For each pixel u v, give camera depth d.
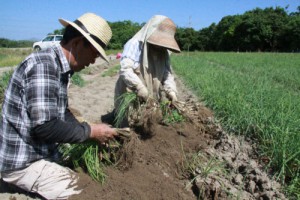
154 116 3.91
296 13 65.50
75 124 2.78
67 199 2.86
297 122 4.42
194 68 14.43
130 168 3.39
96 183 3.07
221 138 4.50
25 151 2.73
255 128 4.67
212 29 67.44
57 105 2.74
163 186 3.21
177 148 4.04
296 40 52.56
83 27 2.62
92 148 3.19
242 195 3.22
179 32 66.50
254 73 13.73
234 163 3.83
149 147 3.89
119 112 3.87
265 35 56.78
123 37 54.16
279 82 11.39
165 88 4.42
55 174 2.85
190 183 3.35
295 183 3.34
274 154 3.85
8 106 2.65
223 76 10.30
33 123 2.54
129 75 3.91
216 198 3.09
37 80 2.52
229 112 5.47
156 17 3.94
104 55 2.62
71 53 2.67
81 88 9.08
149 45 4.04
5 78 7.90
